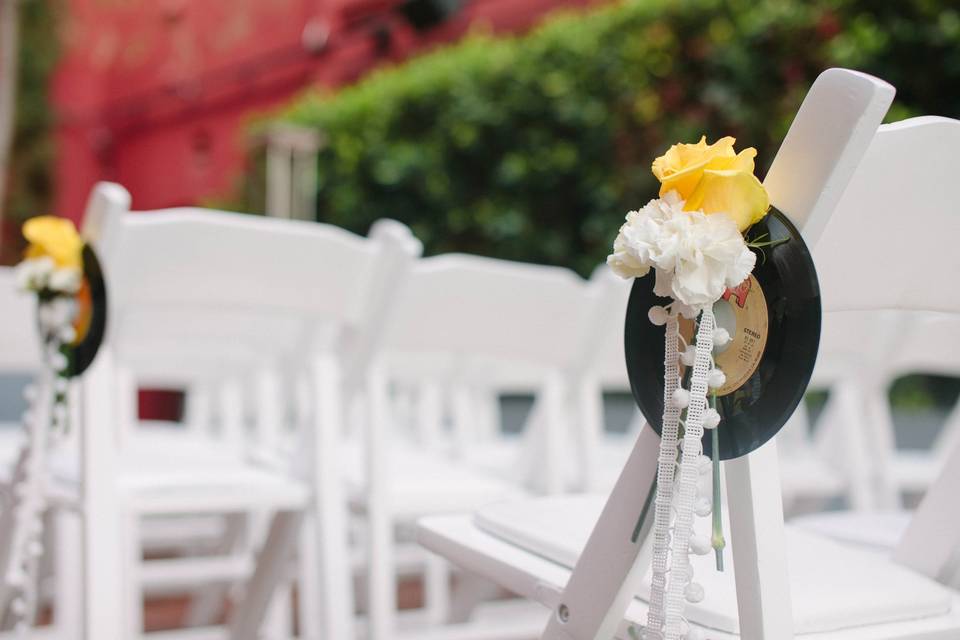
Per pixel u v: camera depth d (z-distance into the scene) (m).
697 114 5.25
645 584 0.96
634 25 5.48
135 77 10.64
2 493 1.81
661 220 0.77
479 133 6.29
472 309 1.97
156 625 3.08
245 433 3.28
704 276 0.74
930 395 5.19
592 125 5.68
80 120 10.77
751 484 0.80
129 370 2.77
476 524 1.20
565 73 5.79
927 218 0.85
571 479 2.32
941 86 4.61
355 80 8.71
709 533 1.09
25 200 10.09
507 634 2.15
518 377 2.99
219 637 2.44
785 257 0.77
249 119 8.70
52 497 1.69
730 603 0.89
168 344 2.51
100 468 1.64
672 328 0.80
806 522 1.49
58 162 10.39
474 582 2.30
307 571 2.39
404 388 3.70
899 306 0.89
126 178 10.80
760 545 0.80
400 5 8.20
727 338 0.77
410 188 6.75
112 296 1.62
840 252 0.82
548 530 1.08
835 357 2.46
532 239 6.09
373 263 1.86
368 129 6.93
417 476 2.05
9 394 6.32
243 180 7.75
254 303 1.75
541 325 2.06
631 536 0.87
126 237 1.60
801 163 0.77
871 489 2.56
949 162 0.83
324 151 7.23
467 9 7.85
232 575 2.63
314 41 8.95
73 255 1.58
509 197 6.18
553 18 6.56
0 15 7.70
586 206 5.91
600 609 0.89
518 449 2.71
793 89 4.87
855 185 0.80
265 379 2.70
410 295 1.90
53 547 2.66
